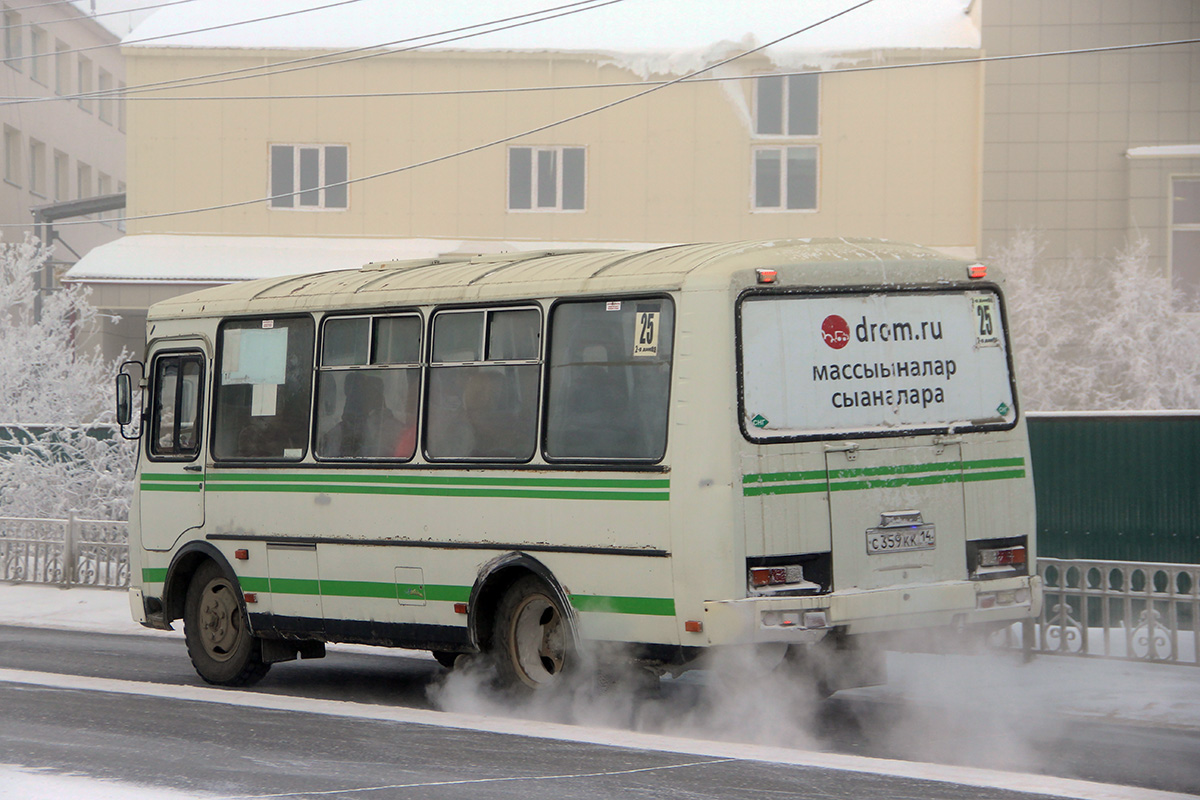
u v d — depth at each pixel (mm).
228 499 27078
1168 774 18531
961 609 21641
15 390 63031
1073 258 70688
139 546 28812
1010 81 71250
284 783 17094
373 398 24984
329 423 25625
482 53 76125
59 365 64000
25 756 18938
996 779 17297
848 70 69188
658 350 21094
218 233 77812
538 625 22766
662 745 19672
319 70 77312
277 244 76938
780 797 16266
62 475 49938
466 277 24188
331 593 25312
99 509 49969
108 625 36969
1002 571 22250
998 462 22344
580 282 22156
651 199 75812
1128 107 70500
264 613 26438
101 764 18344
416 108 76875
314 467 25625
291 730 20953
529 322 22828
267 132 77500
